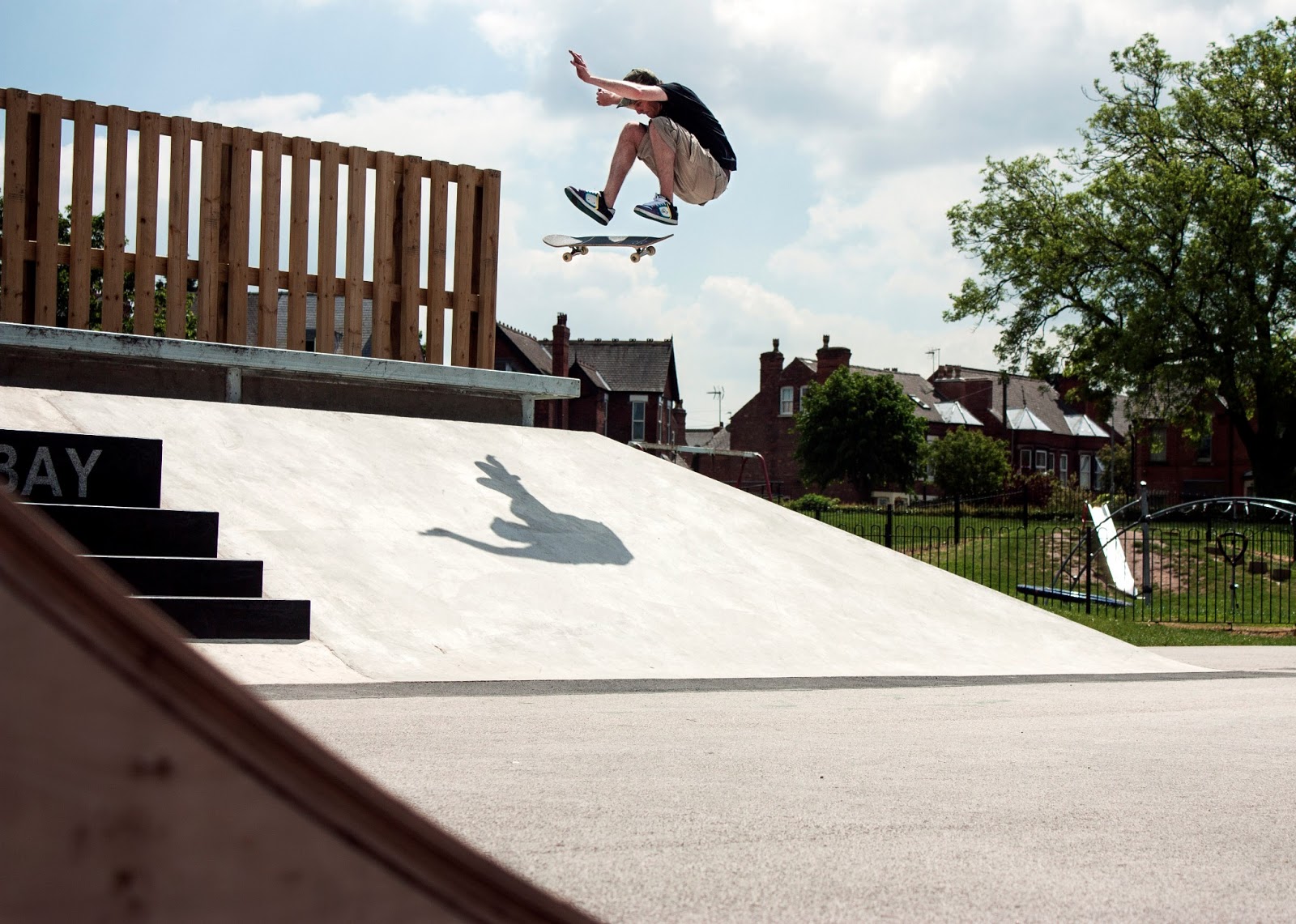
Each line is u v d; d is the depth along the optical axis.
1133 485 58.53
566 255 8.59
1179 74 35.50
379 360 9.84
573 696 5.29
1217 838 2.95
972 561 20.55
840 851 2.66
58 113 8.76
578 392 11.15
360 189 10.04
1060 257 35.94
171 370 8.98
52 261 8.73
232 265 9.35
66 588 0.51
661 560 8.24
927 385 73.12
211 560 5.72
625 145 8.19
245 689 0.57
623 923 2.03
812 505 36.06
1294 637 13.63
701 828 2.83
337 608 6.05
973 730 4.78
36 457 5.86
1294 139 34.38
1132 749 4.38
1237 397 34.84
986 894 2.35
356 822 0.61
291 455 8.01
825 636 7.52
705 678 6.03
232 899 0.57
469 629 6.23
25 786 0.51
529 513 8.38
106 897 0.53
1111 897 2.37
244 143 9.45
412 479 8.30
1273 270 33.88
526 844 2.58
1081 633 8.88
